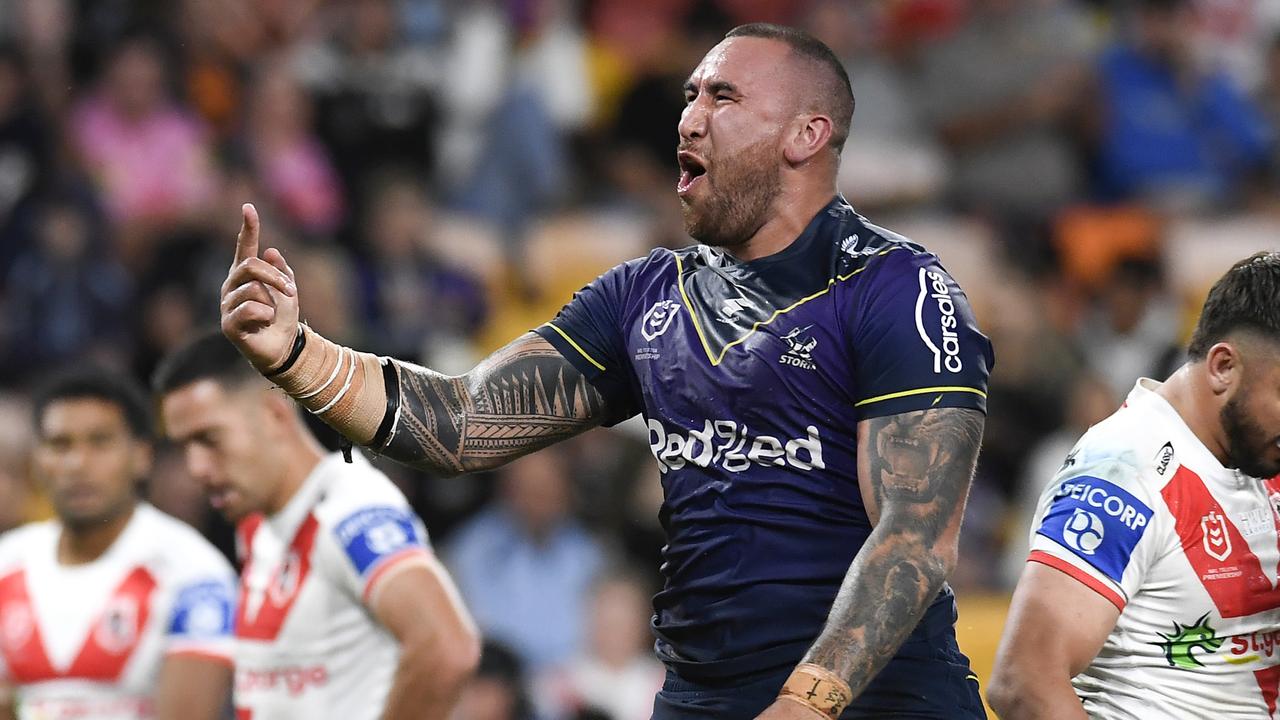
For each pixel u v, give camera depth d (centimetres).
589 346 1262
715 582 1177
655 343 1216
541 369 1259
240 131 3578
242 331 1144
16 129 3328
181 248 3173
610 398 1273
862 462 1129
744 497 1170
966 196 4038
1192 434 1251
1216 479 1244
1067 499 1243
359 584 1527
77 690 1848
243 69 3650
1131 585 1226
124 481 1864
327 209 3612
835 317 1158
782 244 1198
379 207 3362
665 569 1223
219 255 3186
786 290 1177
